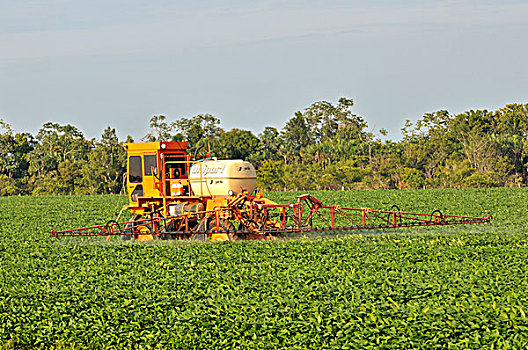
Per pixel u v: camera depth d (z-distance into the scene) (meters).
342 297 23.91
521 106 193.62
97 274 29.94
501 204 72.88
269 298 24.19
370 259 31.09
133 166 44.53
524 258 30.64
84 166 171.00
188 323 22.28
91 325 22.97
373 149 172.88
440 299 23.03
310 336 20.66
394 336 19.75
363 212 40.25
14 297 26.27
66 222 63.88
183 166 44.72
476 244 35.91
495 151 163.62
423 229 45.47
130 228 40.66
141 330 22.48
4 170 190.12
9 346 22.45
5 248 39.78
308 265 30.19
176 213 41.84
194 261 32.16
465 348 18.78
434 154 169.88
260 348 20.41
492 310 21.19
